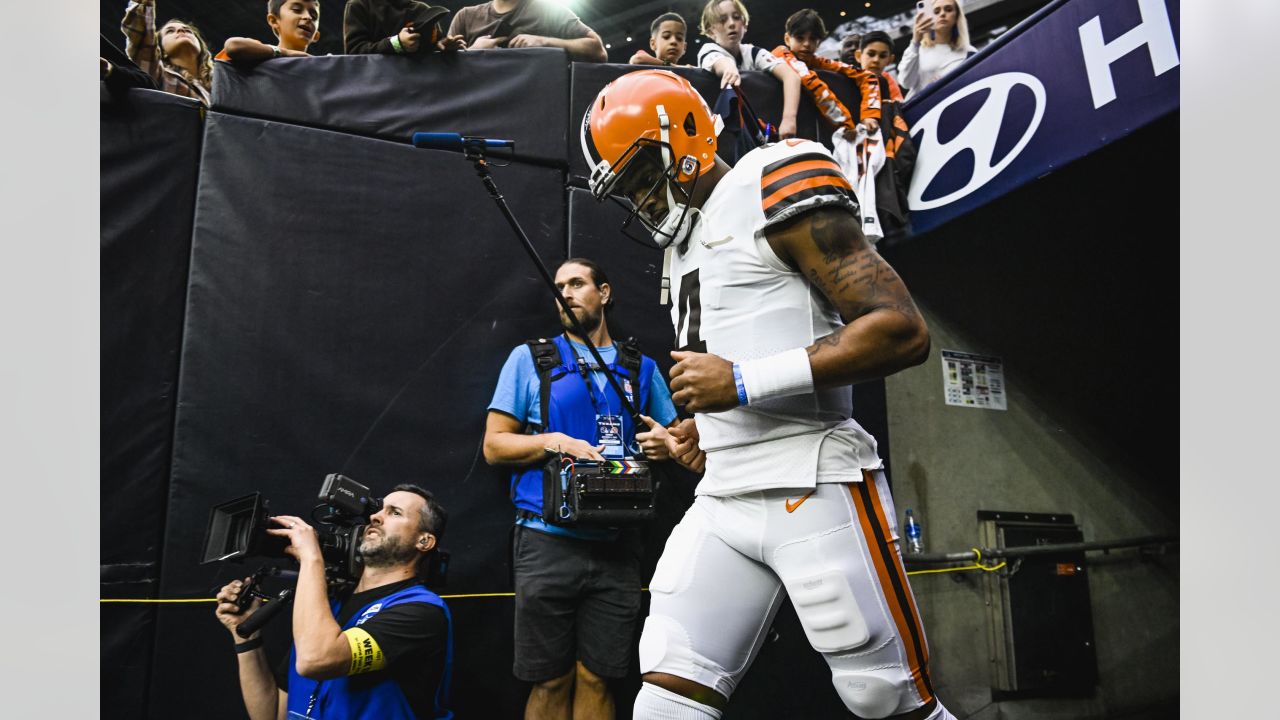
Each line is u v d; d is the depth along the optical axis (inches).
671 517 119.2
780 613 123.9
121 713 93.1
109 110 105.4
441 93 121.1
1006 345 170.4
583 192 125.1
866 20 295.4
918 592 148.4
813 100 142.4
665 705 60.2
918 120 149.8
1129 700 162.1
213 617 98.4
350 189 114.3
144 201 105.5
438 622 85.0
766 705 120.7
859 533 57.9
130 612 95.7
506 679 108.2
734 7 148.9
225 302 106.3
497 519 111.6
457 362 114.6
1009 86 133.4
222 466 102.3
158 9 255.3
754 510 59.5
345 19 124.3
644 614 115.5
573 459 94.6
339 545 89.0
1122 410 177.6
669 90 62.0
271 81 114.0
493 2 161.5
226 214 108.4
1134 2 115.3
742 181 60.4
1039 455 169.2
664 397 114.3
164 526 99.7
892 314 52.6
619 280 124.7
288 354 107.6
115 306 102.0
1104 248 175.6
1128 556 169.8
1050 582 159.6
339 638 78.3
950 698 146.8
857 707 58.0
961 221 166.6
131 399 100.8
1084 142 121.6
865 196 140.7
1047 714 153.4
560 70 126.2
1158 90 112.1
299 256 110.4
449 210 118.3
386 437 109.7
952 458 159.9
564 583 97.9
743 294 60.1
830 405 59.6
